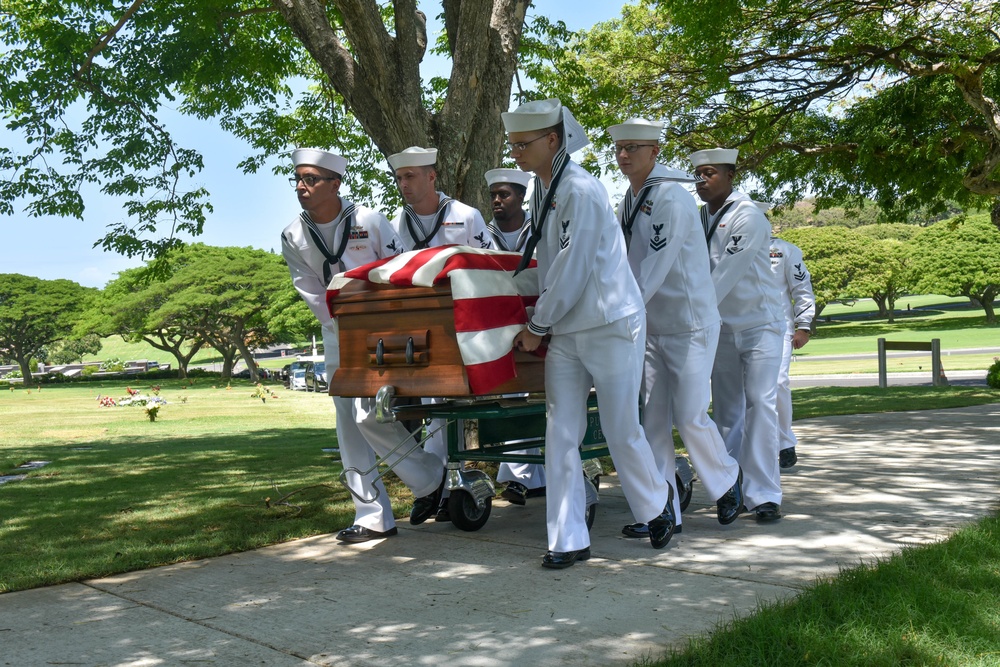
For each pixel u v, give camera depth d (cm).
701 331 495
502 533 520
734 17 1323
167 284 5994
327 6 1121
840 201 1734
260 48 1102
